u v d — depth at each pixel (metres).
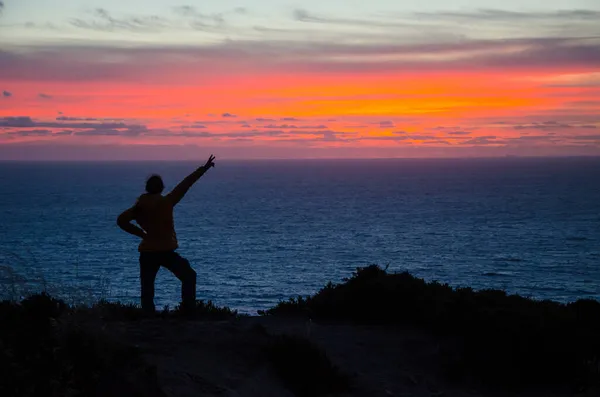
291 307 10.87
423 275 108.69
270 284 98.12
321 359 7.20
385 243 156.25
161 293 77.12
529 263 124.25
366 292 10.31
